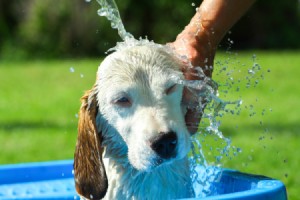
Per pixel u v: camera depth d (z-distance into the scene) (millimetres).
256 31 23938
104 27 22922
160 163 3291
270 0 23641
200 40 3992
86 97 3703
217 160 4098
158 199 3688
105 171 3701
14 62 23469
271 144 7988
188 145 3385
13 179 5352
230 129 9180
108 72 3521
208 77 3939
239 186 3996
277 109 11125
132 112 3420
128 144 3447
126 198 3707
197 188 4113
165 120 3316
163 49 3662
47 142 8719
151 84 3410
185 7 22141
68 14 23281
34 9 23875
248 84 4145
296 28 24359
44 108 12219
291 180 6172
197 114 3738
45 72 19125
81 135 3725
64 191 5039
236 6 4055
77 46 23359
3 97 14109
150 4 22453
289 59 19500
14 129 9898
